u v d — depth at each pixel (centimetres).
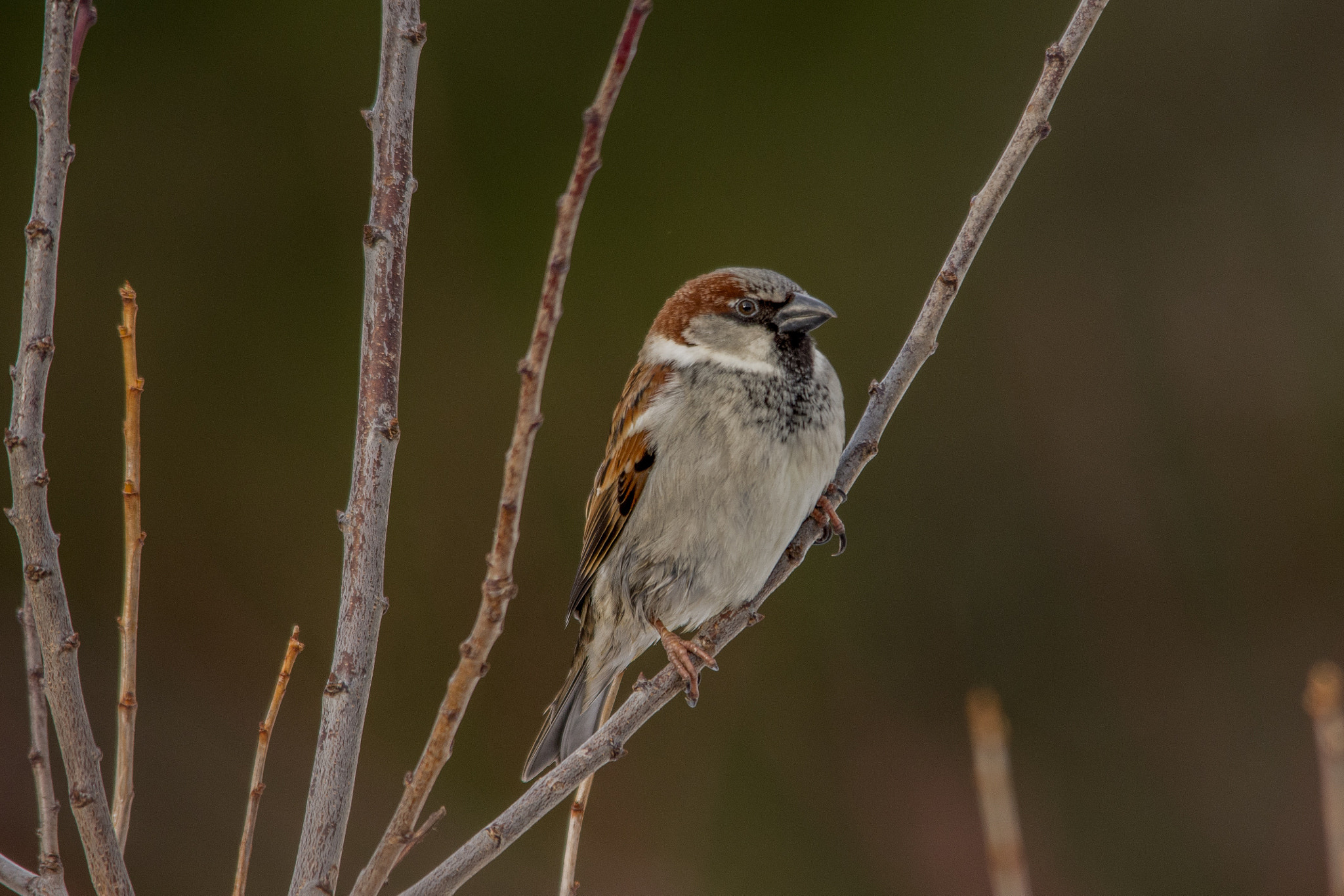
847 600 1242
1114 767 1184
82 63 1266
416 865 1095
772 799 1169
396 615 1205
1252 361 1298
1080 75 1375
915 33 1364
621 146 1323
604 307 1295
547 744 662
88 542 1205
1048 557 1266
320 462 1244
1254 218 1340
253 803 403
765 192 1328
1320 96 1354
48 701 375
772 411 604
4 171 1230
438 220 1295
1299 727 1173
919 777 1161
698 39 1355
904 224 1334
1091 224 1352
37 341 370
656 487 617
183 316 1251
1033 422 1305
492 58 1321
